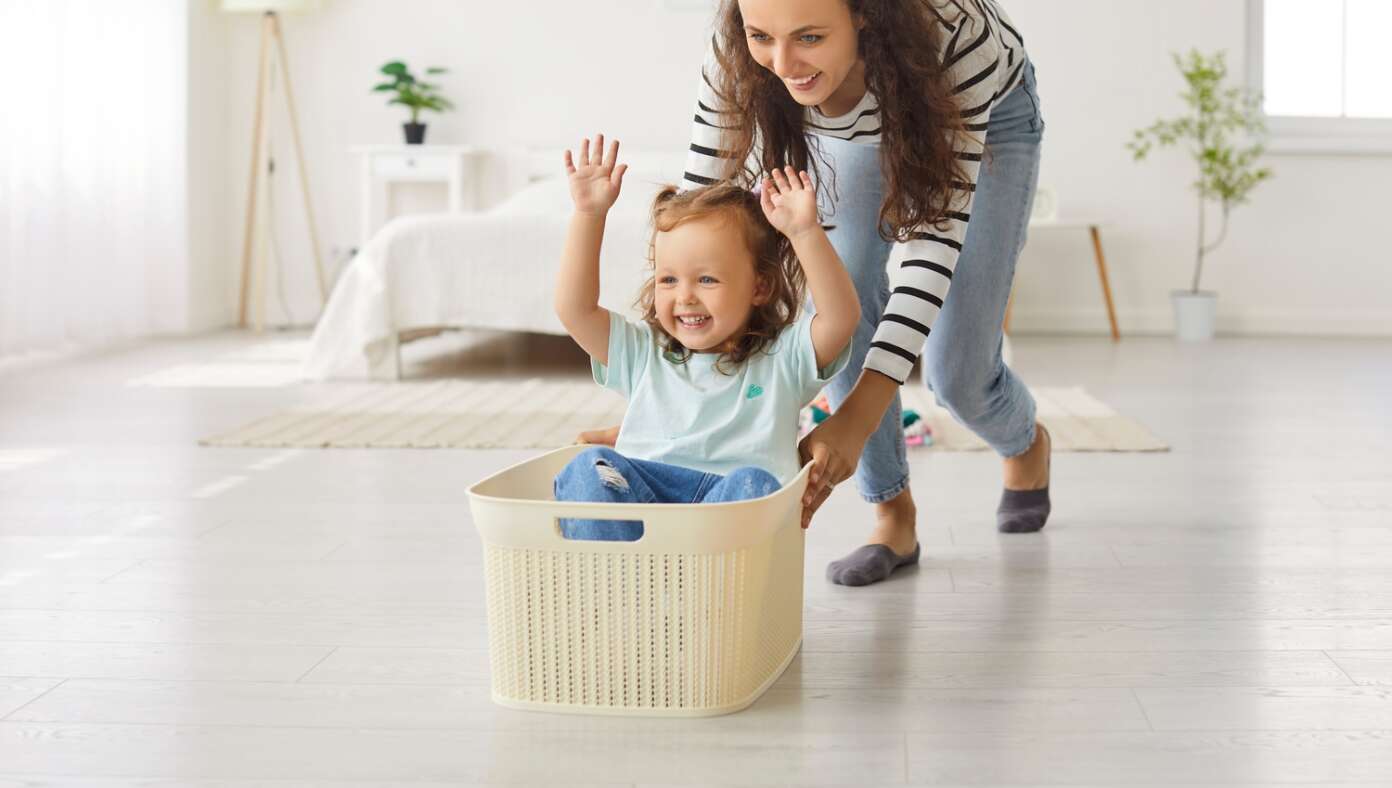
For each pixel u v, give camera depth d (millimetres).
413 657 1521
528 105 5676
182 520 2221
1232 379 4102
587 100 5660
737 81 1535
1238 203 5461
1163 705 1363
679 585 1300
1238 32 5426
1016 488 2160
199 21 5449
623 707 1330
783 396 1448
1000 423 1997
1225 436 3072
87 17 4559
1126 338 5402
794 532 1463
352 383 3969
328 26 5680
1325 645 1558
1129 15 5453
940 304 1508
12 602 1743
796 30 1330
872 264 1722
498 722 1320
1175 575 1874
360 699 1387
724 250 1405
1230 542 2068
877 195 1681
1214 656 1519
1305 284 5547
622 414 3414
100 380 3975
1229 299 5570
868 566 1831
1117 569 1909
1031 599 1757
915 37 1400
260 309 5512
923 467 2719
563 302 1474
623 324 1513
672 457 1455
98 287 4727
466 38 5660
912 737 1281
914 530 1935
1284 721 1317
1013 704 1369
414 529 2162
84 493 2436
